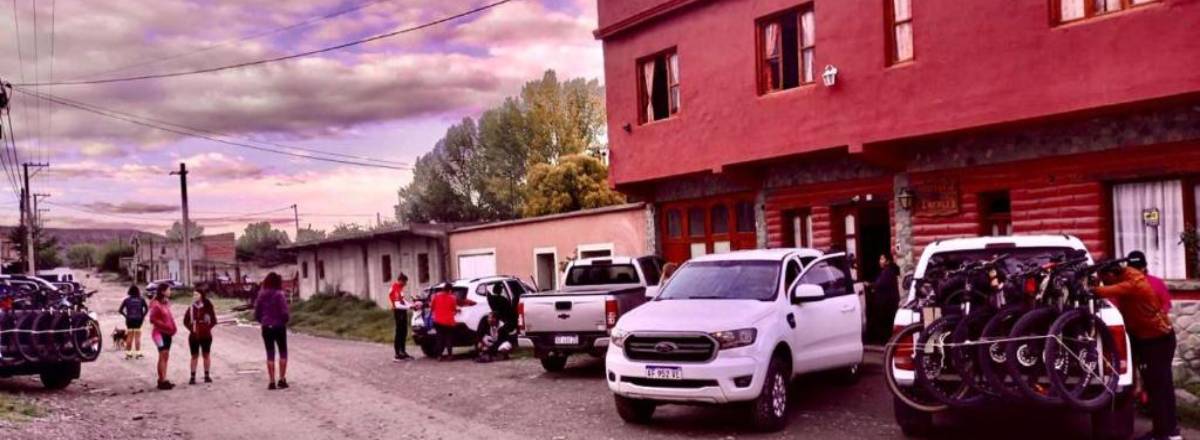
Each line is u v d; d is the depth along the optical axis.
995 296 7.57
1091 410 7.23
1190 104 11.51
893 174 15.34
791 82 16.12
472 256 28.75
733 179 17.67
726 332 8.84
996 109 12.77
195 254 112.38
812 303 10.33
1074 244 8.53
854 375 11.62
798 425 9.34
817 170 16.72
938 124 13.48
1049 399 7.15
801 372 9.82
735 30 16.86
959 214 14.34
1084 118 12.46
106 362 19.53
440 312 17.48
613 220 22.20
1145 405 8.93
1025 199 13.45
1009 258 8.76
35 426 10.15
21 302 14.24
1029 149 13.33
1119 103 11.52
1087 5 12.02
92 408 12.13
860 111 14.56
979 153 14.00
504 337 16.95
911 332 7.99
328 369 16.69
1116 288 7.54
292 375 15.77
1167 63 11.08
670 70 18.83
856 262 16.25
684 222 20.11
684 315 9.26
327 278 41.06
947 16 13.35
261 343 24.30
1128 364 7.43
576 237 23.64
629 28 19.34
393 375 15.32
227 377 15.76
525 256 25.91
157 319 14.27
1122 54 11.50
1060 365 7.25
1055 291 7.50
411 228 29.44
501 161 50.97
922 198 14.85
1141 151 12.09
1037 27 12.34
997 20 12.77
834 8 14.98
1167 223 12.08
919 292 8.40
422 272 31.69
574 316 13.50
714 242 19.31
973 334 7.56
